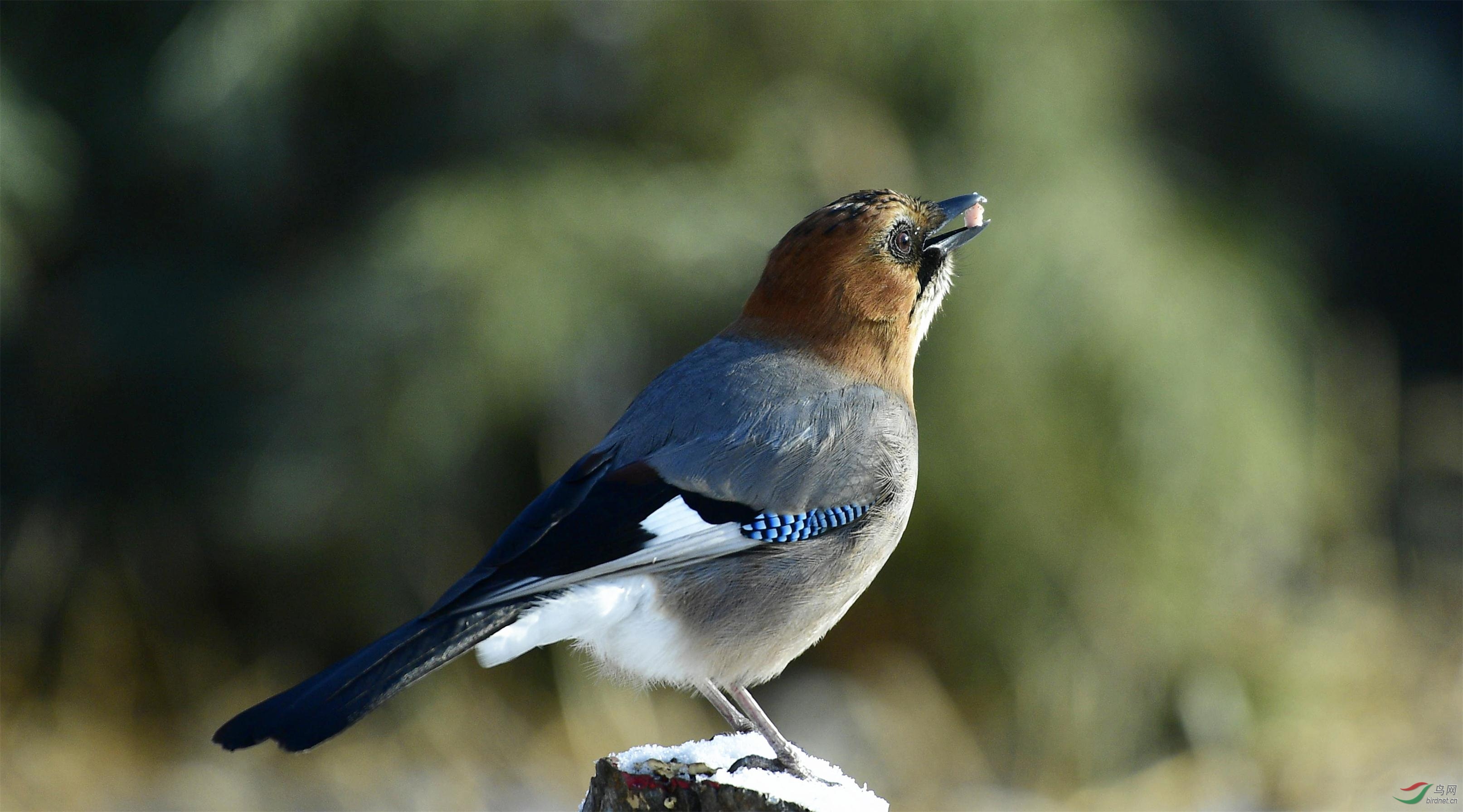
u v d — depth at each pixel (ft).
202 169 40.75
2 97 38.52
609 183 37.81
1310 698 38.52
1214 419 36.60
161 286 41.01
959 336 37.73
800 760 19.42
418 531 38.93
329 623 40.45
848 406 20.76
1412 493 47.11
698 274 37.17
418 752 37.14
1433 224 53.36
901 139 39.45
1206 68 45.55
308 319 38.47
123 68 41.32
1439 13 52.70
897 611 40.11
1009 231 37.11
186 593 40.63
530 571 18.57
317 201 41.63
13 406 41.81
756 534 19.58
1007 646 38.78
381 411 36.94
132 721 38.09
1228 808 35.63
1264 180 46.06
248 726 16.37
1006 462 38.17
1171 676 38.83
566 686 37.78
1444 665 39.47
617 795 17.85
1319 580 42.83
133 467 41.47
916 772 36.99
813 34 39.42
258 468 38.24
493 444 40.16
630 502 19.30
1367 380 44.83
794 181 38.70
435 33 38.52
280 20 37.55
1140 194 38.32
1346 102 47.03
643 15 39.01
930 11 38.14
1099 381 37.19
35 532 40.32
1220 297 38.04
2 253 38.22
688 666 19.80
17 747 36.65
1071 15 38.52
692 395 20.56
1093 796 36.60
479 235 36.19
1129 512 38.09
